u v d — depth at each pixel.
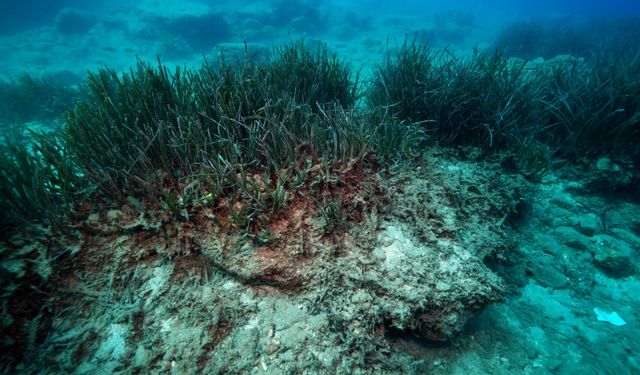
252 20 22.28
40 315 2.25
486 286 2.57
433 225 2.94
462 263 2.70
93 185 2.67
